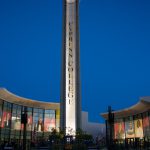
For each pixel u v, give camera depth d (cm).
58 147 3684
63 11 5722
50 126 7194
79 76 5312
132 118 7312
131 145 4825
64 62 5419
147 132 6569
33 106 7019
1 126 5878
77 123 5088
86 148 3812
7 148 3719
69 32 5519
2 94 5784
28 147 4231
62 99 5244
